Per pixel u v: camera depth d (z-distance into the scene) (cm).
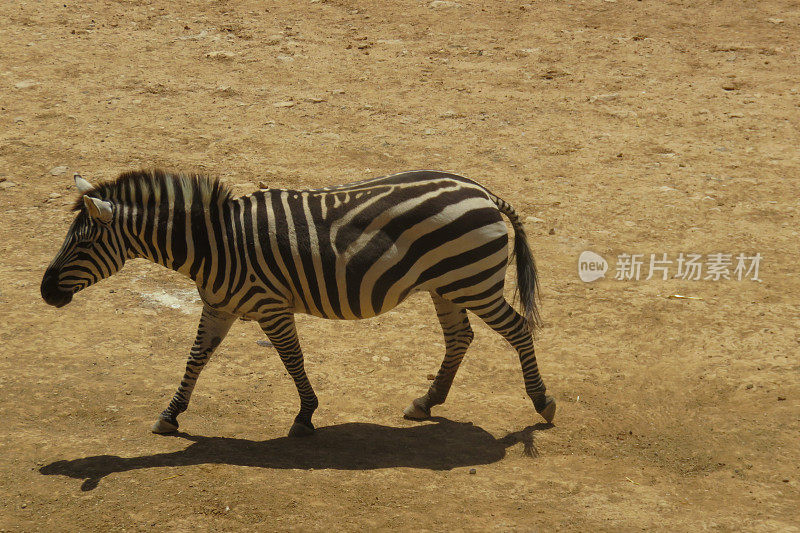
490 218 879
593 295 1284
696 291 1284
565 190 1630
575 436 943
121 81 2097
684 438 932
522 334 927
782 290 1277
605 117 1961
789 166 1719
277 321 888
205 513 760
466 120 1936
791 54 2333
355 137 1836
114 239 868
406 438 927
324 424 956
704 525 751
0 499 778
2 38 2323
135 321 1195
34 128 1836
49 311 1206
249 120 1912
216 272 872
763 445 900
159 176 875
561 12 2634
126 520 749
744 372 1057
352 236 866
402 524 754
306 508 771
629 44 2392
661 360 1105
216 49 2311
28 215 1498
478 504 790
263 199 888
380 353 1138
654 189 1631
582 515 771
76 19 2486
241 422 952
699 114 1973
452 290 884
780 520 759
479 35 2456
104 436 902
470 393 1044
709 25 2558
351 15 2589
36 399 977
